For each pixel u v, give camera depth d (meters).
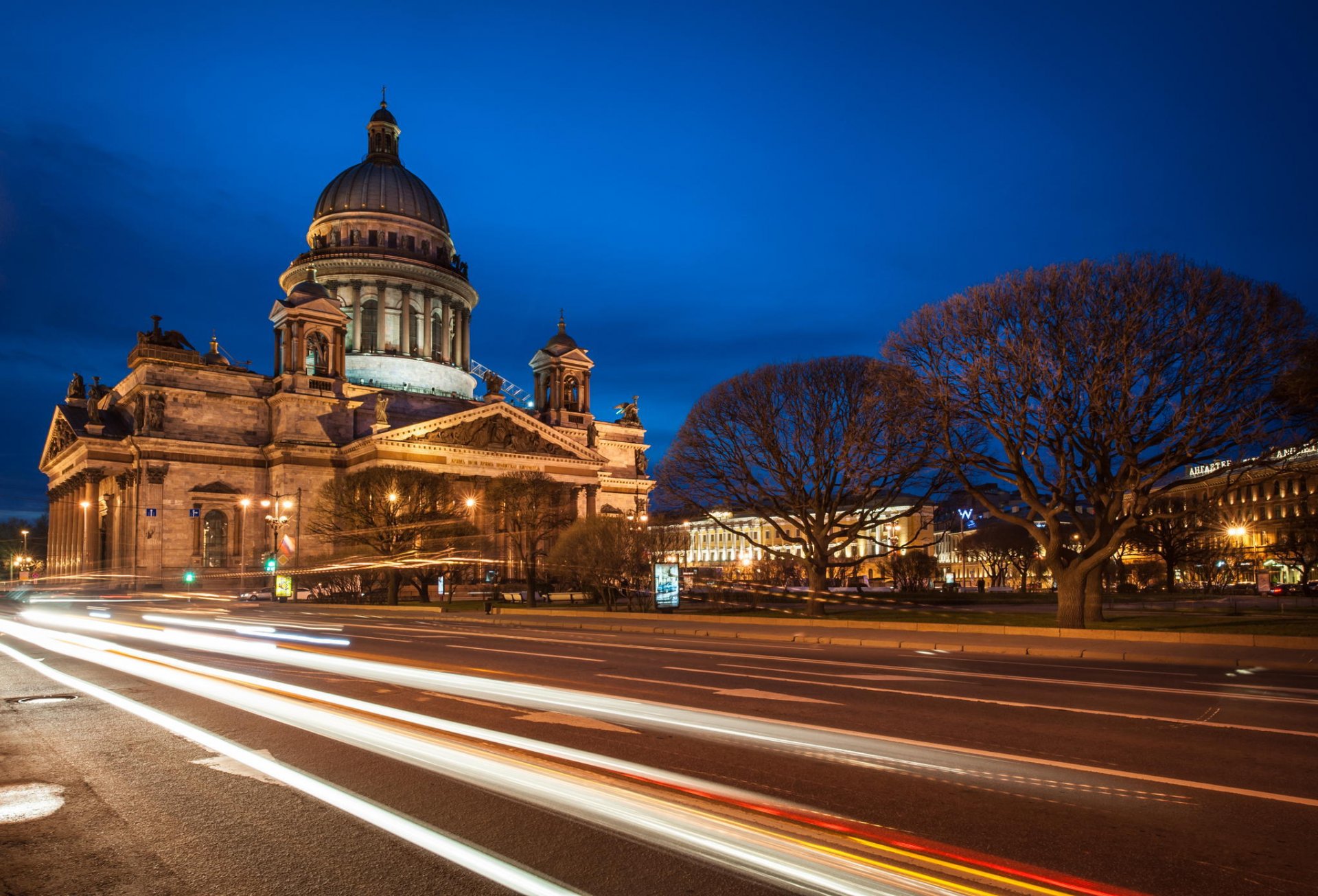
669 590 55.78
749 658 27.88
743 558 174.75
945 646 32.53
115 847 9.16
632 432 142.38
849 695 18.97
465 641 35.22
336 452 110.00
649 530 65.62
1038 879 8.02
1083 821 9.79
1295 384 34.38
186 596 95.88
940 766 12.27
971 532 131.00
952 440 45.25
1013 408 38.78
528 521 88.19
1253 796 10.80
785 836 9.16
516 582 92.00
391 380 134.25
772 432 54.72
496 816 9.91
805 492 54.53
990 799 10.62
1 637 37.28
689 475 58.78
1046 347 37.94
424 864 8.48
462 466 108.56
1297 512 101.38
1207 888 7.89
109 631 40.66
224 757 13.12
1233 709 17.23
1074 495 40.12
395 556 83.25
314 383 112.62
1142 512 39.03
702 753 12.98
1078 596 38.44
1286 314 35.34
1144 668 25.42
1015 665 25.97
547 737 14.12
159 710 17.42
